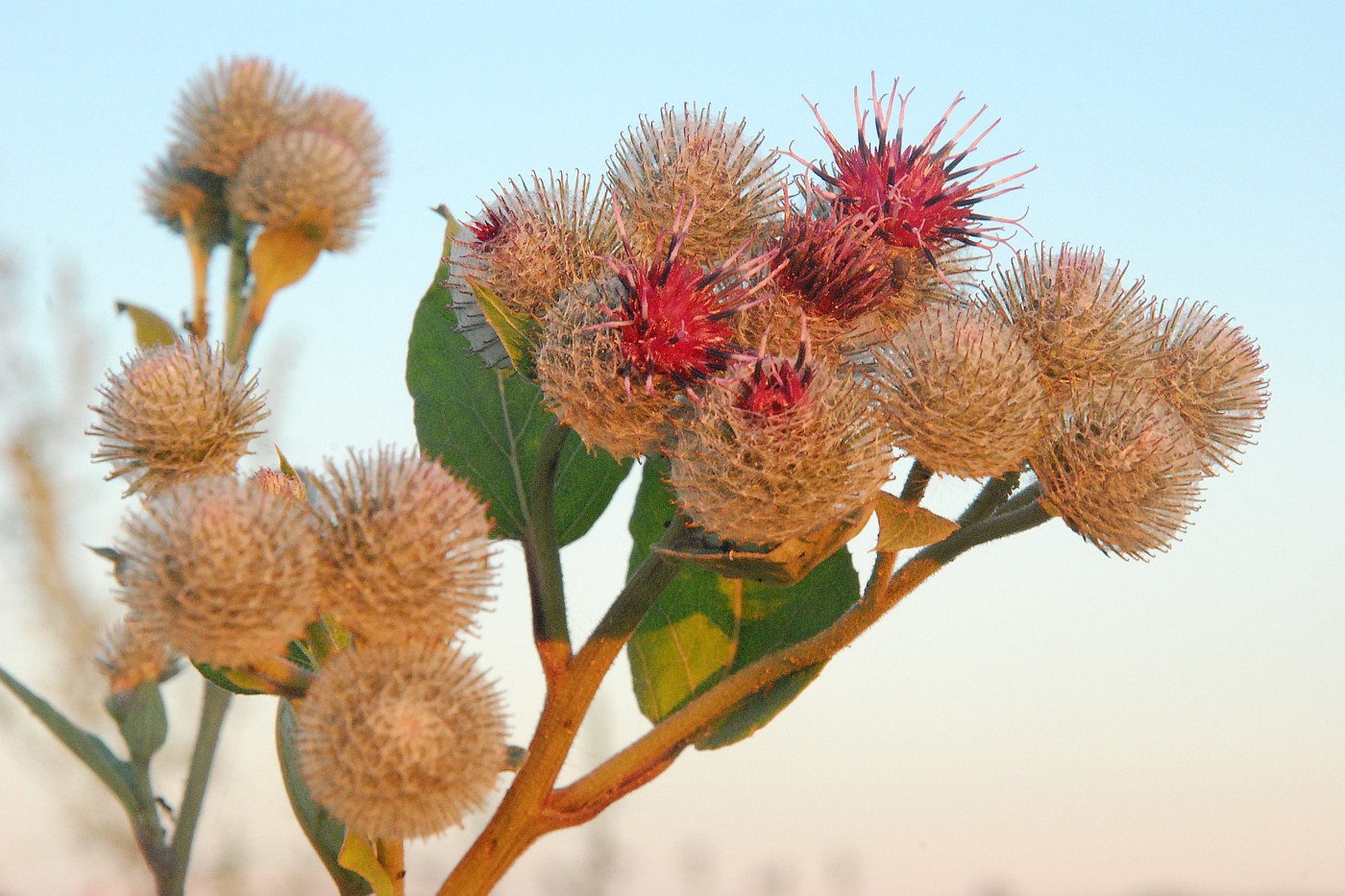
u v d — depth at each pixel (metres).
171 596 0.39
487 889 0.42
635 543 0.45
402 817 0.39
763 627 0.45
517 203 0.43
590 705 0.42
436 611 0.40
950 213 0.43
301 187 0.54
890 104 0.43
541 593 0.43
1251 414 0.45
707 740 0.43
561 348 0.41
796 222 0.42
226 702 0.49
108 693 0.49
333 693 0.39
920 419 0.41
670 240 0.42
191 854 0.49
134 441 0.42
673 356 0.41
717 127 0.44
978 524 0.43
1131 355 0.44
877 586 0.42
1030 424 0.41
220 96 0.55
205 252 0.55
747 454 0.40
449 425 0.45
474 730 0.39
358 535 0.40
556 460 0.43
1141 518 0.42
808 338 0.41
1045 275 0.44
